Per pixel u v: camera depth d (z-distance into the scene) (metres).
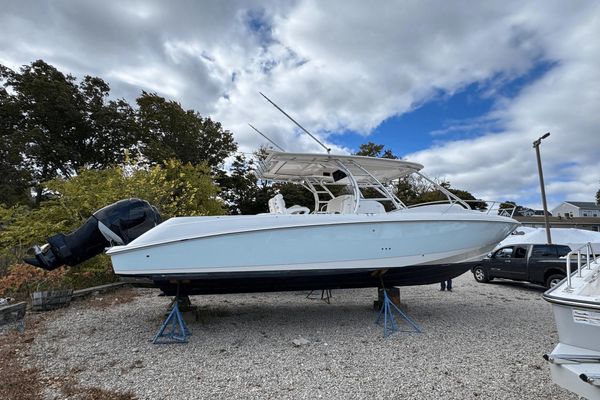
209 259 4.70
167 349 4.28
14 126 22.19
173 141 24.09
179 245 4.66
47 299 6.15
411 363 3.75
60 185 8.72
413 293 8.38
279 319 5.72
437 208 6.06
